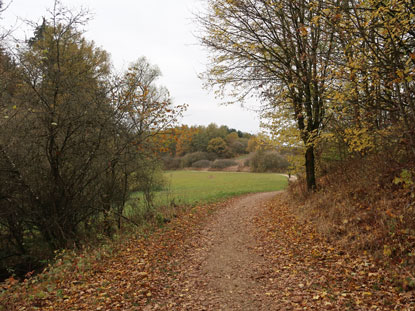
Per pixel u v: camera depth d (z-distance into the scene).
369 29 6.48
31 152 9.17
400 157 8.78
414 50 6.61
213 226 11.76
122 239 9.96
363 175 10.15
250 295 5.46
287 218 11.43
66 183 10.02
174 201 16.83
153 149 11.75
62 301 5.34
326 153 15.02
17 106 8.41
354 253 6.76
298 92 11.91
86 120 9.41
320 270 6.20
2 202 8.95
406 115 6.55
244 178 46.91
